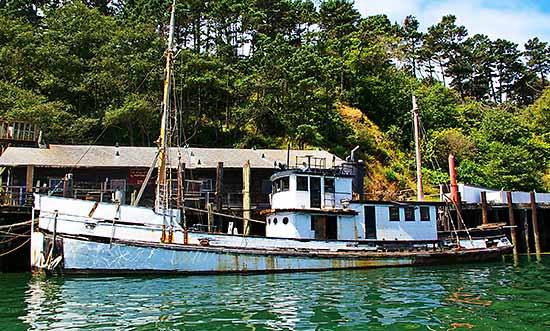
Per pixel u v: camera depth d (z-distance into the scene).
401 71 72.69
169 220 20.89
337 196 25.14
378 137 55.91
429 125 61.34
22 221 24.22
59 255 19.12
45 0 63.56
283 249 22.06
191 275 19.97
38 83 45.59
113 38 47.59
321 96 49.03
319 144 49.31
